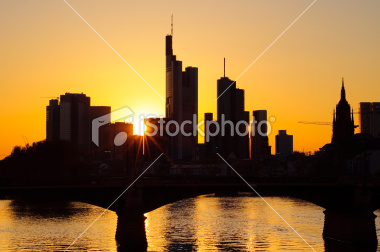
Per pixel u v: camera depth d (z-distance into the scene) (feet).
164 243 425.28
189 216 598.75
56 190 424.46
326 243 429.79
